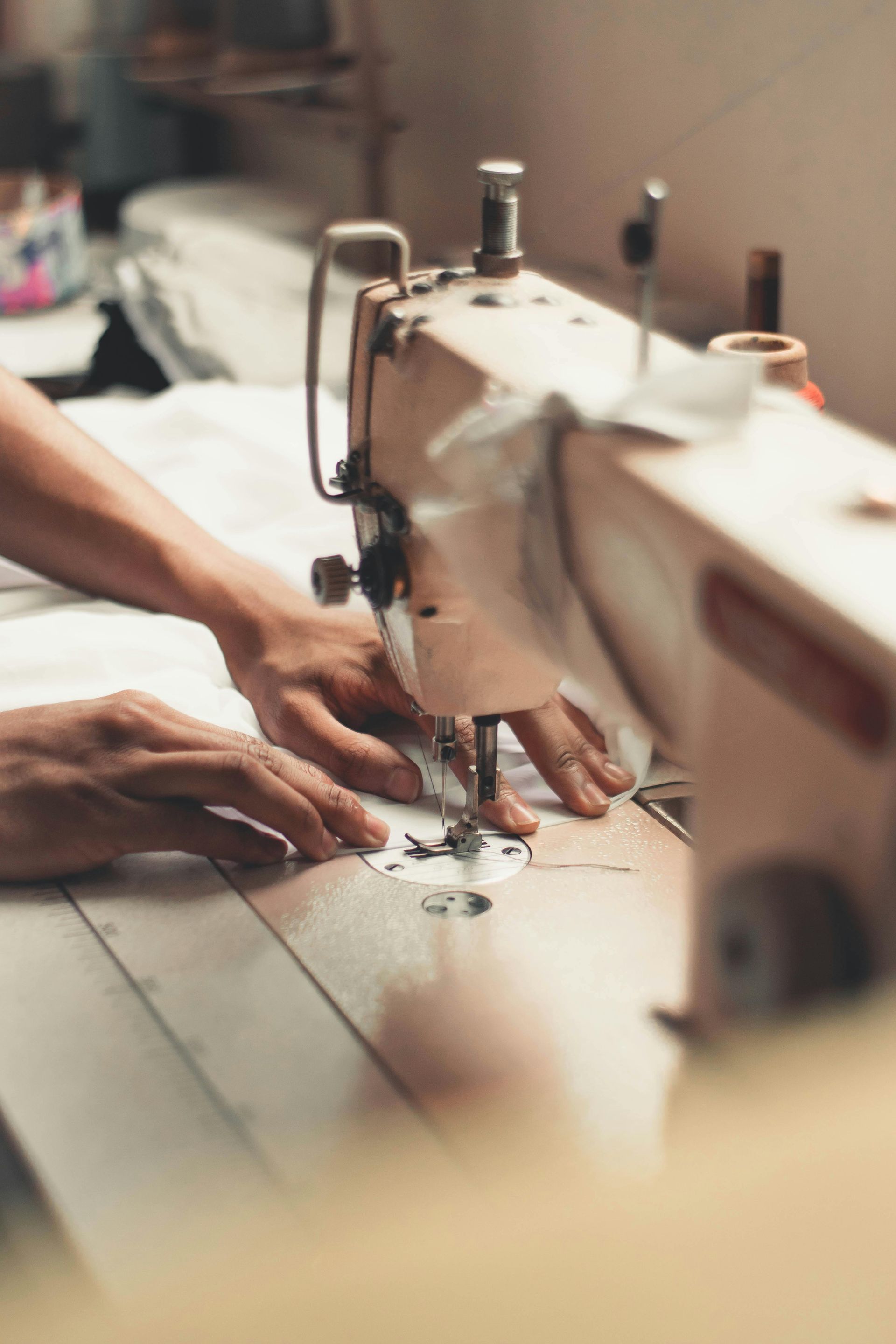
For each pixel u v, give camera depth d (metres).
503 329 0.70
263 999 0.69
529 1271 0.25
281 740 0.95
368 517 0.81
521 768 0.95
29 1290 0.43
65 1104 0.60
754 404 0.58
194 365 1.70
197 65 2.26
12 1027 0.66
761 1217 0.25
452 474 0.62
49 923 0.75
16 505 1.10
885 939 0.41
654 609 0.54
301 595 1.07
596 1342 0.24
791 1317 0.24
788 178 1.50
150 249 1.94
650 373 0.62
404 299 0.75
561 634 0.62
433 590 0.75
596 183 1.82
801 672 0.44
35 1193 0.54
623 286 1.74
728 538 0.47
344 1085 0.62
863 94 1.38
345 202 2.39
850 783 0.42
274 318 1.77
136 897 0.78
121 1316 0.25
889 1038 0.28
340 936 0.75
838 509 0.49
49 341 1.97
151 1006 0.68
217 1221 0.51
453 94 2.09
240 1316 0.24
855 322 1.46
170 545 1.09
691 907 0.53
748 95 1.52
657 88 1.67
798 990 0.43
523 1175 0.49
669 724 0.57
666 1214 0.25
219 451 1.37
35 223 2.07
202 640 1.02
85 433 1.18
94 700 0.85
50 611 1.09
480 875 0.81
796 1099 0.27
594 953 0.73
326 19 2.03
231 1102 0.60
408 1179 0.52
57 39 2.87
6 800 0.79
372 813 0.89
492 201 0.75
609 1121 0.59
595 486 0.55
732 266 1.62
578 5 1.77
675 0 1.60
